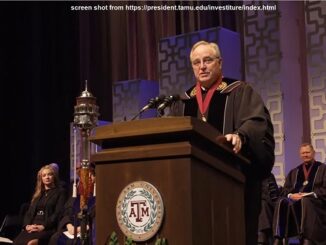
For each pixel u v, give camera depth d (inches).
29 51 430.9
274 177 305.3
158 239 79.0
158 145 83.6
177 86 351.9
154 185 82.2
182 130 81.3
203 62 124.3
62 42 434.0
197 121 83.7
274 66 322.3
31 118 426.9
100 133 88.4
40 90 429.7
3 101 423.8
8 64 427.8
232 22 370.9
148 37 402.0
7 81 426.6
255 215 114.7
